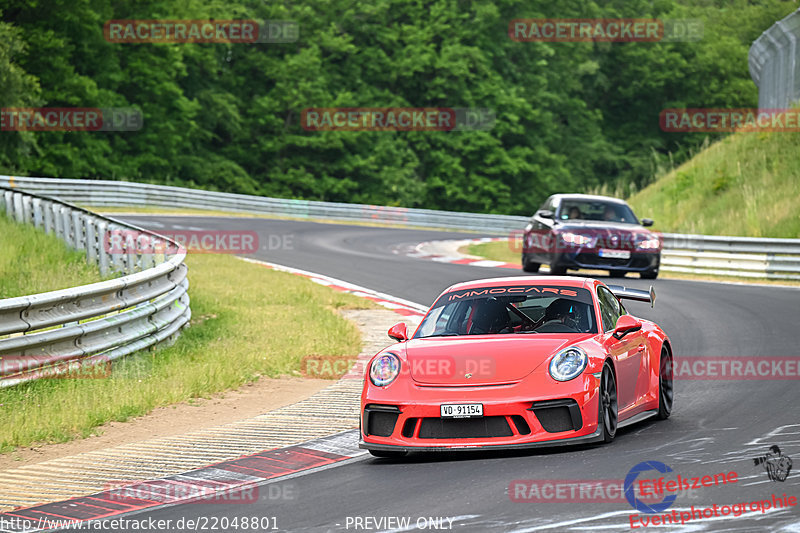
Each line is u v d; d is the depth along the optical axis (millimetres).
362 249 110812
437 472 25219
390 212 178625
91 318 44969
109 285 42594
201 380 40438
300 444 30109
